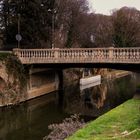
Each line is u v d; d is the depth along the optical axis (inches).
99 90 1795.0
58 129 624.7
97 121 602.9
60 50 1233.4
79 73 2086.6
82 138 482.0
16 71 1267.2
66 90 1769.2
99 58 1167.0
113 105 1291.8
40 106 1273.4
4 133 895.1
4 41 1707.7
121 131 512.4
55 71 1633.9
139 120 556.1
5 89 1211.2
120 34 2677.2
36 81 1417.3
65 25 2241.6
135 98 954.1
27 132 897.5
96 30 2778.1
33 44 1648.6
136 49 1112.2
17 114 1119.6
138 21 2758.4
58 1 2068.2
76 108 1244.5
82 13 2438.5
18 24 1558.8
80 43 2470.5
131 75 2903.5
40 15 1652.3
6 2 1662.2
